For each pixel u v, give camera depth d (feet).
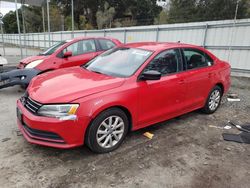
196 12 103.91
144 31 49.96
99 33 62.59
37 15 173.17
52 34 86.79
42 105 9.91
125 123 11.64
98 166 10.13
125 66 12.72
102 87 10.71
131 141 12.58
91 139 10.46
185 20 105.91
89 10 135.54
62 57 22.03
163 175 9.78
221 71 17.11
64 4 128.88
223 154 11.76
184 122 15.67
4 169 9.65
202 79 15.33
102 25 126.82
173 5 115.34
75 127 9.82
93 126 10.34
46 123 9.68
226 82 17.81
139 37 51.65
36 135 10.15
